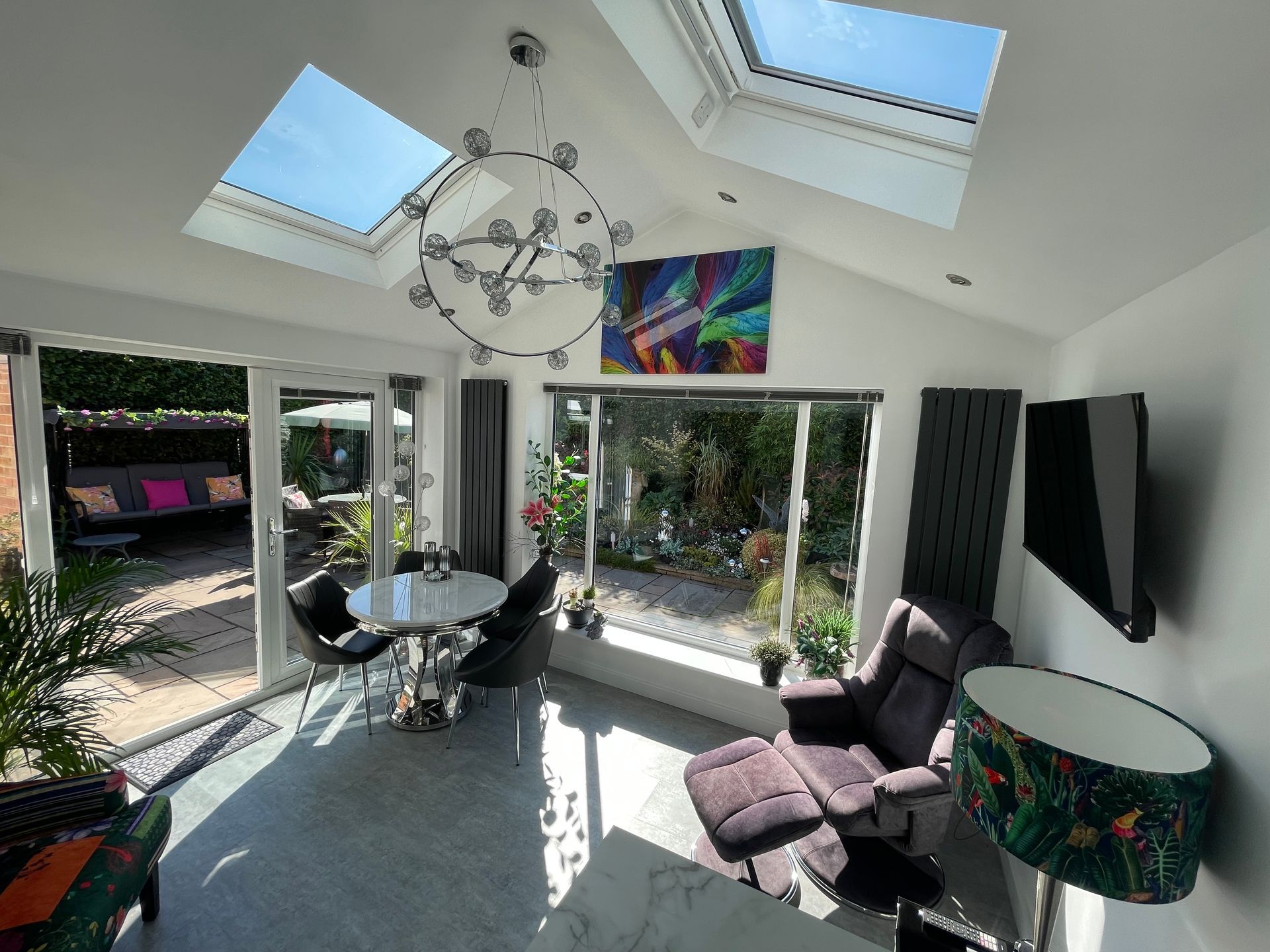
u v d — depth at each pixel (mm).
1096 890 946
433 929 1989
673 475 3736
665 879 1044
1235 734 1024
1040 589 2438
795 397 3176
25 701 1931
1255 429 1058
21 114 1575
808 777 2303
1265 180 923
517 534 4309
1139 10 725
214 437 6277
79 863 1688
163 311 2693
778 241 3098
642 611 3922
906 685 2545
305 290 2941
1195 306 1331
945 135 1686
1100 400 1396
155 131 1758
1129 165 1071
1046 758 974
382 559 4219
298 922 1993
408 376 4168
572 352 3869
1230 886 991
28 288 2271
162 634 2244
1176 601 1301
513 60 1930
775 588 3455
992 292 2184
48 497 2518
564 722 3322
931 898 2199
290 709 3340
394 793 2662
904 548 2955
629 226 1945
